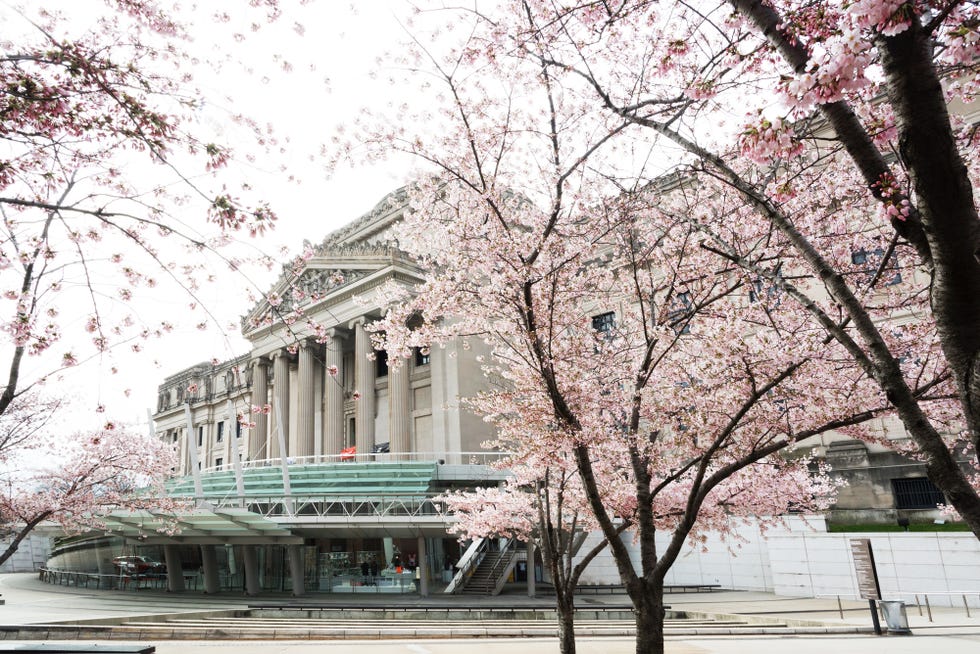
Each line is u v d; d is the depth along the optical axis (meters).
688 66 8.03
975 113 18.14
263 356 68.00
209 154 6.79
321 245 62.47
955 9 4.96
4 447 24.97
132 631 21.11
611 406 14.84
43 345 9.27
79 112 6.87
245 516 37.31
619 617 27.16
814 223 13.26
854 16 4.09
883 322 13.98
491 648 17.02
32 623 24.38
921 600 26.30
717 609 26.12
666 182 14.13
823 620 21.59
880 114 7.04
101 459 30.73
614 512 15.82
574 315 14.89
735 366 11.85
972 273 4.29
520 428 14.59
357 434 53.56
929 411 13.45
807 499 18.58
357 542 46.28
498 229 12.08
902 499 30.03
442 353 55.50
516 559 42.09
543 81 11.50
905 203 4.88
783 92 4.59
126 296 9.88
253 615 30.22
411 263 55.12
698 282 14.00
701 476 10.01
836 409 12.14
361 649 16.95
